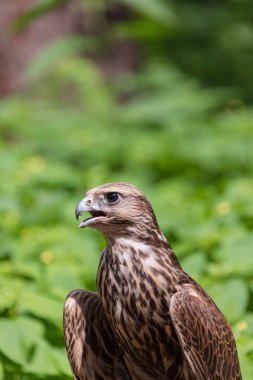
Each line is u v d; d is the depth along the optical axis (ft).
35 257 36.91
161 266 26.84
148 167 57.00
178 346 27.17
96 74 68.03
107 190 26.96
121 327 27.14
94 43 68.28
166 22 55.52
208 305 26.94
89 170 53.36
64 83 67.67
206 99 66.49
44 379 29.81
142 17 71.26
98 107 66.13
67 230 39.45
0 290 31.65
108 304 27.20
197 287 27.27
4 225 40.65
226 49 76.23
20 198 45.52
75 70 67.31
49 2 48.67
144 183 50.31
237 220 39.17
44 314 30.19
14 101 65.00
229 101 69.00
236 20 75.97
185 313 26.32
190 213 41.27
